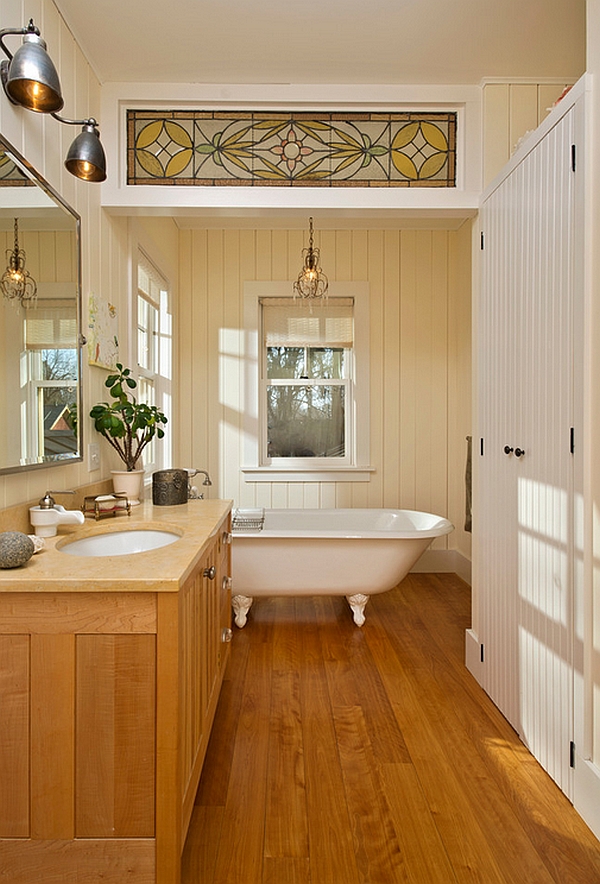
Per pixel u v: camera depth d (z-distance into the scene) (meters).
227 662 2.40
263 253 3.93
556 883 1.29
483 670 2.23
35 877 1.16
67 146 1.86
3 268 1.40
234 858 1.35
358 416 3.94
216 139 2.20
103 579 1.11
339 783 1.64
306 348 4.04
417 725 1.96
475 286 2.32
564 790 1.58
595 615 1.46
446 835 1.43
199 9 1.78
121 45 1.96
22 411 1.50
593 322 1.47
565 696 1.58
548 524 1.68
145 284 3.13
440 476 3.99
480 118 2.20
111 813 1.15
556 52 2.02
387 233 3.95
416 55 2.02
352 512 3.55
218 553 1.92
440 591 3.54
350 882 1.29
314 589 2.89
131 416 2.16
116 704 1.14
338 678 2.31
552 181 1.65
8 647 1.14
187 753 1.29
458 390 3.95
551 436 1.67
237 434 3.94
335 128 2.21
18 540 1.19
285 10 1.79
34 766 1.15
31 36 1.34
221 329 3.93
